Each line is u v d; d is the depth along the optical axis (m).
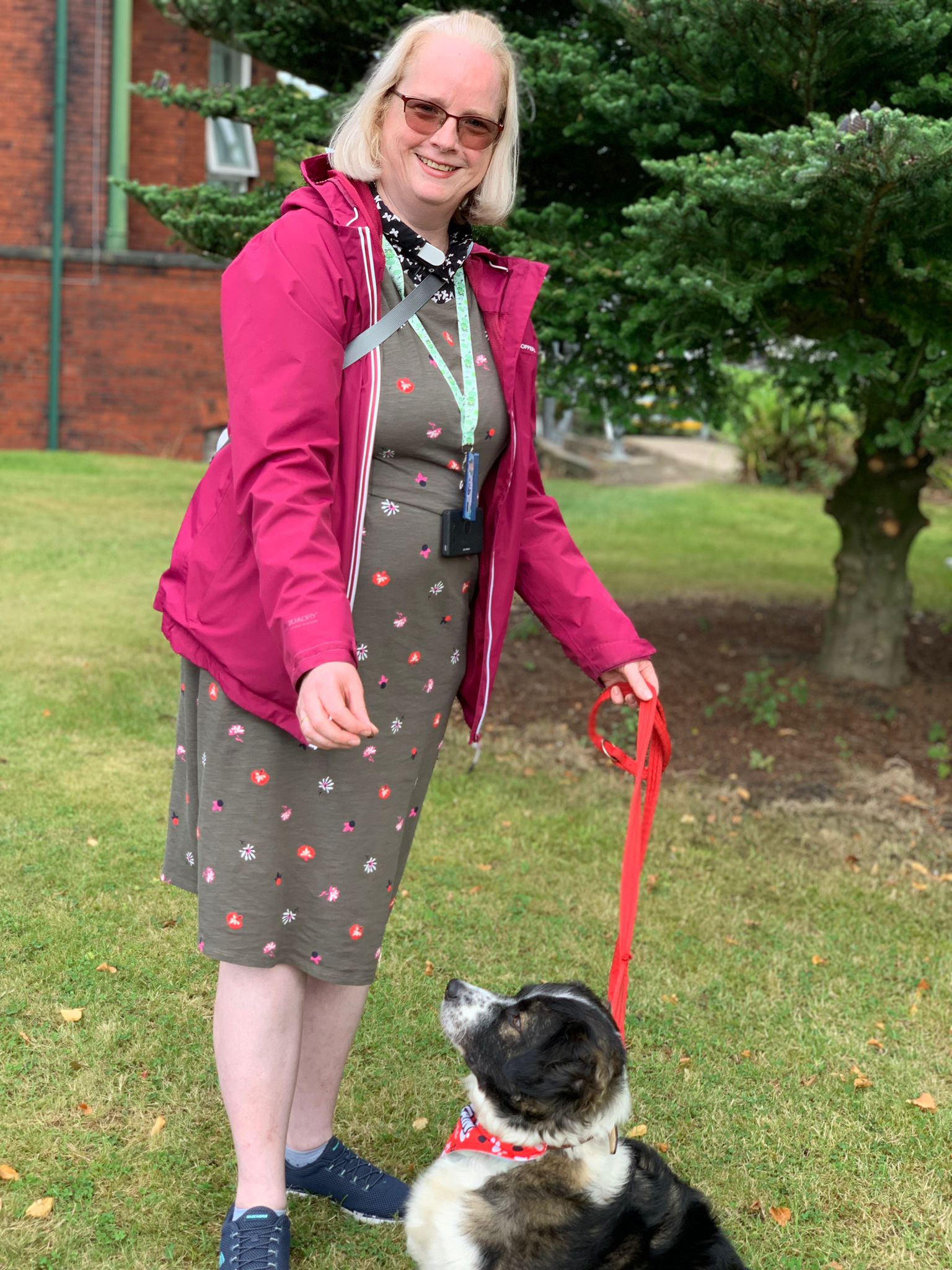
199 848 2.13
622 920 2.38
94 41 13.40
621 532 12.53
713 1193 2.65
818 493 16.45
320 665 1.79
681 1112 2.92
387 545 2.08
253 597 2.01
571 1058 2.07
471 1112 2.28
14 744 4.98
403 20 5.04
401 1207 2.46
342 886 2.13
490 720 5.92
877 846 4.65
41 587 7.82
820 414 16.39
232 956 2.09
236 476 1.96
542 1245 2.09
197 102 5.59
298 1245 2.38
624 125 4.82
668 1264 2.09
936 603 9.57
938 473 11.07
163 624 2.20
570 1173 2.13
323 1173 2.49
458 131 2.02
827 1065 3.17
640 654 2.37
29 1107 2.71
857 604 6.63
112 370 14.20
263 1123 2.17
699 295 4.18
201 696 2.11
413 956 3.56
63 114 13.49
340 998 2.35
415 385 2.05
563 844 4.48
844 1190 2.69
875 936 3.93
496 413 2.16
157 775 4.79
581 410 6.12
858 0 3.89
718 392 6.26
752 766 5.41
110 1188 2.49
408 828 2.28
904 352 4.85
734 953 3.74
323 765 2.08
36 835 4.12
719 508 14.62
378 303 2.02
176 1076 2.88
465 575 2.21
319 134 5.29
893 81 4.58
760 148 3.77
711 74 4.58
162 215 5.89
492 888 4.06
